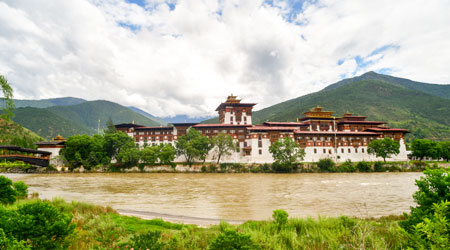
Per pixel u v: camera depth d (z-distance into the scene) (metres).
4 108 16.81
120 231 16.92
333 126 127.44
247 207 32.44
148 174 86.12
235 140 108.25
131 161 95.62
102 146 98.19
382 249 11.30
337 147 106.75
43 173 89.25
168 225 20.44
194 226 20.81
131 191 47.03
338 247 13.44
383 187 51.28
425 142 103.69
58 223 12.09
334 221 18.00
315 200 37.22
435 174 12.30
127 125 114.88
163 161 98.06
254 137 101.19
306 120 130.25
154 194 43.41
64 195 40.88
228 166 93.19
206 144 97.25
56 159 97.62
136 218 23.17
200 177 76.06
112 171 93.44
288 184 57.62
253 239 14.17
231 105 121.81
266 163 94.12
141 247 11.78
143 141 113.44
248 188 51.06
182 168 93.56
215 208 31.83
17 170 90.81
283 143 94.38
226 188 51.25
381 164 94.81
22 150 94.94
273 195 42.06
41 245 11.50
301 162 98.00
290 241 14.55
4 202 22.88
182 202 36.00
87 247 13.58
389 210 30.30
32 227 11.49
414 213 12.23
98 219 19.14
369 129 115.06
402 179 66.81
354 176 76.81
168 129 112.44
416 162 95.88
